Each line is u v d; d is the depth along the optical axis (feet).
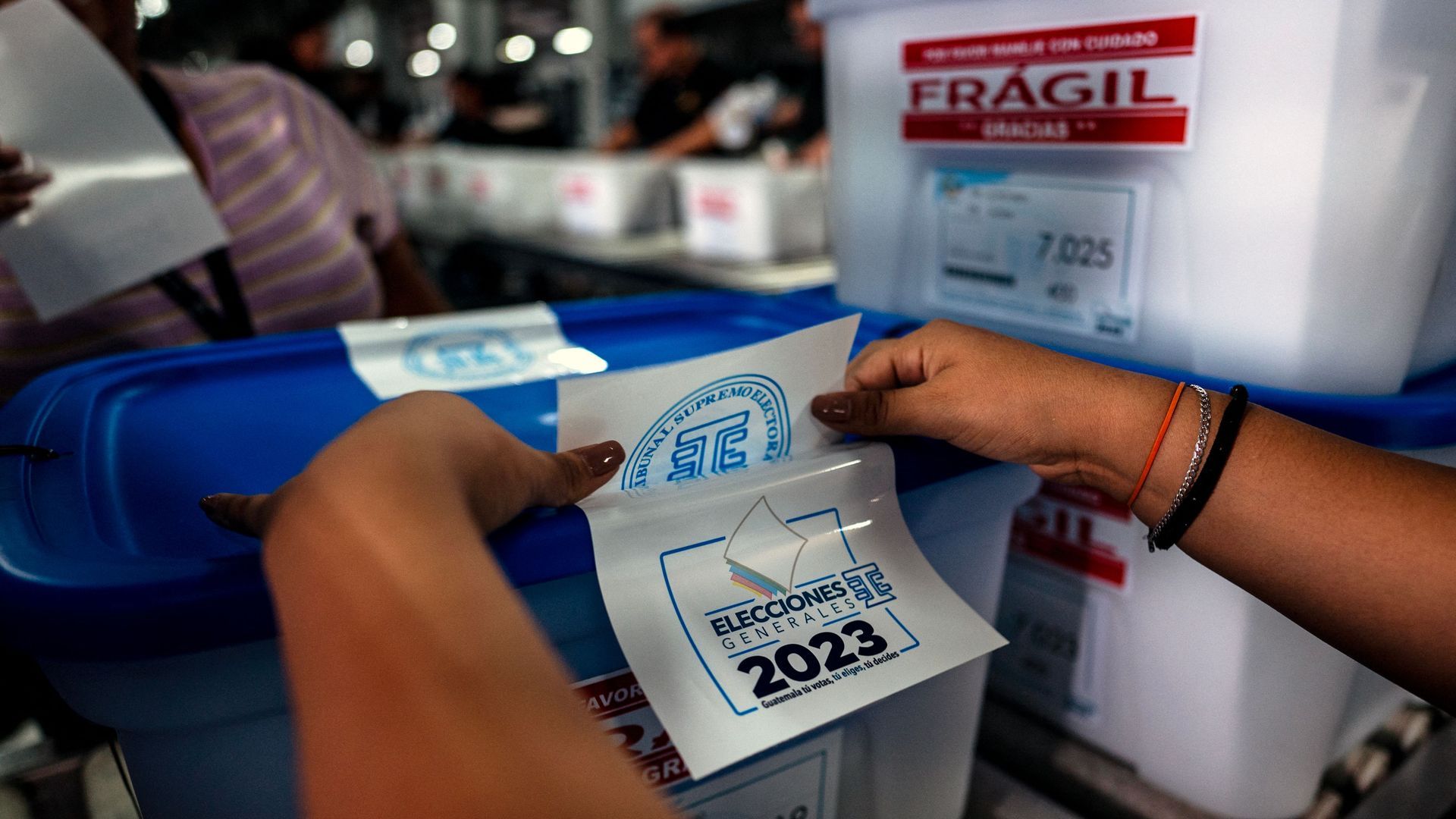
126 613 1.13
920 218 2.73
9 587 1.15
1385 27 1.73
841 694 1.39
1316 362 1.96
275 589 0.86
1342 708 2.25
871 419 1.64
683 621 1.38
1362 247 1.86
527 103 18.86
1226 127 1.97
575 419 1.38
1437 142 1.80
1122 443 1.64
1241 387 1.63
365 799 0.68
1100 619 2.41
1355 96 1.78
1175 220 2.11
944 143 2.58
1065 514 2.42
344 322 4.39
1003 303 2.56
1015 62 2.33
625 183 10.23
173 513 1.64
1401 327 1.93
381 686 0.72
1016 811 2.32
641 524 1.37
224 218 3.97
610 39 27.43
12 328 3.54
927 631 1.50
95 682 1.22
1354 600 1.51
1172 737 2.33
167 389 2.29
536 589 1.34
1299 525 1.53
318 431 2.10
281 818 1.41
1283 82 1.86
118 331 3.66
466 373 2.52
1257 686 2.14
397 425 1.06
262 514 1.16
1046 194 2.37
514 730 0.70
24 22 2.97
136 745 1.32
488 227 12.12
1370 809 2.41
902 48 2.62
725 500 1.44
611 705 1.49
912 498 1.73
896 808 1.99
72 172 3.03
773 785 1.73
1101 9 2.11
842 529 1.58
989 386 1.68
